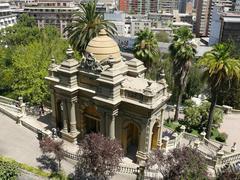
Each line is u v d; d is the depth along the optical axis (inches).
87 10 2116.1
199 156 1080.8
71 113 1504.7
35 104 2009.1
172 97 2476.6
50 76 1619.1
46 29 3698.3
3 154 1433.3
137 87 1355.8
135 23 6515.8
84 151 1159.0
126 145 1478.8
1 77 2383.1
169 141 1598.2
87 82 1451.8
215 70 1614.2
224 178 1021.8
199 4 7805.1
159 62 2439.7
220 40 4936.0
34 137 1619.1
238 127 2100.1
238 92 2373.3
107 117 1365.7
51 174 1266.0
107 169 1141.1
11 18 5565.9
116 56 1483.8
